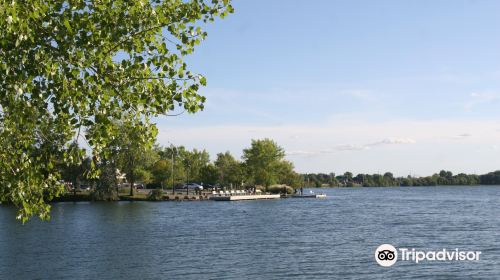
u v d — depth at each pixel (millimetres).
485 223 52938
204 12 9672
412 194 174500
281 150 121375
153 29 9297
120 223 51906
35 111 8727
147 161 96000
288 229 46750
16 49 7738
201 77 9477
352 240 38344
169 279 24141
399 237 40438
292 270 26250
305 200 111062
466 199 124750
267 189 125688
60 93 8398
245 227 48344
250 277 24609
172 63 9336
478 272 25859
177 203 90562
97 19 8641
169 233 42875
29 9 7715
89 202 89500
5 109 8812
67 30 8055
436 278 24625
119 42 8969
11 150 9445
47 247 34188
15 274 25328
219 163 134375
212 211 71125
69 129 9172
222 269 26453
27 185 9539
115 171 93188
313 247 34344
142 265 27531
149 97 9266
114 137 9711
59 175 10359
